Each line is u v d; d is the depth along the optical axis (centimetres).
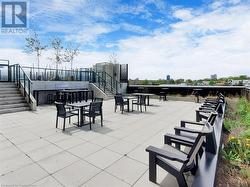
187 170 211
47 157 319
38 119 623
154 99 1373
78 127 521
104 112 783
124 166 289
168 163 218
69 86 1212
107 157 322
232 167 282
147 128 522
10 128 505
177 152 249
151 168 240
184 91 1374
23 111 778
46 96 1070
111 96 1345
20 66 901
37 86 1016
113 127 529
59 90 1095
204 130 209
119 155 331
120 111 810
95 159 313
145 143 396
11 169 275
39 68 1093
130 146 377
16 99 822
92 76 1423
